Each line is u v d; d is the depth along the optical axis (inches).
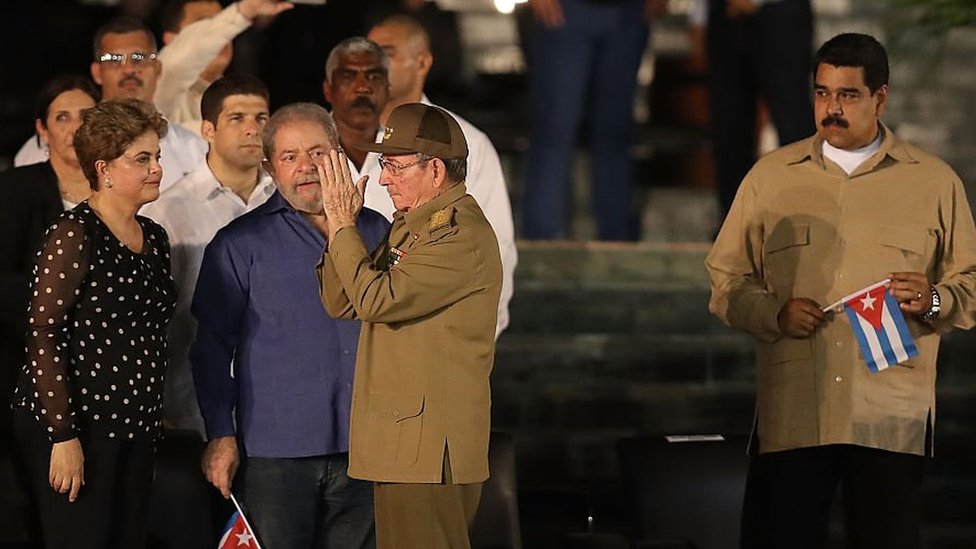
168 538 944.3
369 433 839.1
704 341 1279.5
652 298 1302.9
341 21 1491.1
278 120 912.9
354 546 934.4
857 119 912.3
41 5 1654.8
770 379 933.2
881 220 919.0
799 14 1387.8
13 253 998.4
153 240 902.4
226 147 991.6
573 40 1378.0
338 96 1047.0
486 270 837.8
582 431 1242.0
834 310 918.4
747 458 987.3
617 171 1418.6
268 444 916.6
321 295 864.3
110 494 877.8
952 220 920.3
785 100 1397.6
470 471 835.4
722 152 1437.0
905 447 912.9
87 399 872.9
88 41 1662.2
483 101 1688.0
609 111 1403.8
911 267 917.2
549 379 1263.5
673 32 1749.5
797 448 923.4
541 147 1398.9
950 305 900.6
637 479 987.3
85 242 868.0
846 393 914.7
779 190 935.0
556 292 1295.5
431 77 1675.7
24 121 1616.6
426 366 832.9
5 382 984.9
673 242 1584.6
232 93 992.2
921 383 919.0
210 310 923.4
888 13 1696.6
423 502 834.2
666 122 1726.1
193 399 1003.3
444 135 842.8
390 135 842.8
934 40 1670.8
